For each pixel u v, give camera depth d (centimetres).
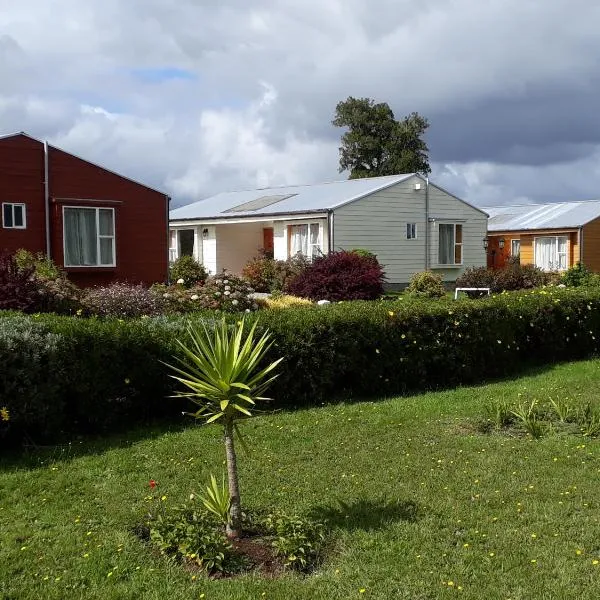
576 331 1172
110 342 696
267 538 453
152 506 509
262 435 693
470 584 392
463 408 802
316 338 829
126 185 2086
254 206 2753
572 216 3080
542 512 490
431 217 2652
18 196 1891
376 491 536
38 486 555
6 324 658
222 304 1388
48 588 393
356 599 379
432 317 927
